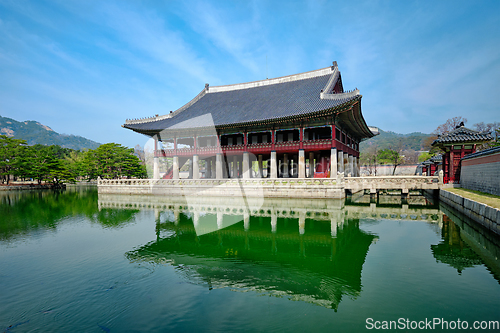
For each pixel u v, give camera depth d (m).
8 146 66.56
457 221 19.58
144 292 6.75
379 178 33.16
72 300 6.65
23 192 52.91
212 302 6.18
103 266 9.07
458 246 12.88
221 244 11.38
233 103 47.56
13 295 7.16
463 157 29.75
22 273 8.84
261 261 9.61
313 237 15.17
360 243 13.74
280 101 42.09
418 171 77.12
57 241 13.73
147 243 12.17
